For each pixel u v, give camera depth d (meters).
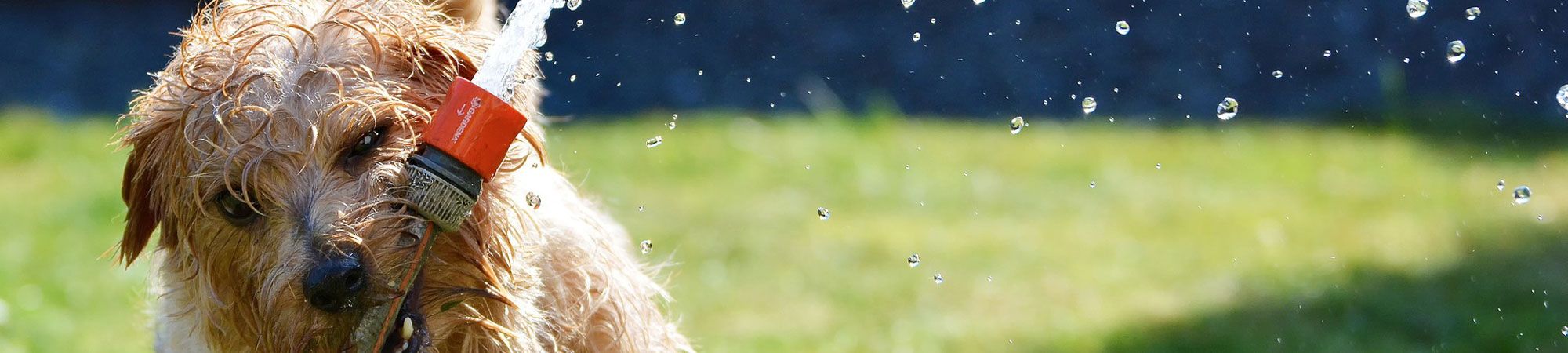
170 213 3.34
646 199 8.42
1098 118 10.95
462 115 2.87
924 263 7.00
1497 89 10.77
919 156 9.61
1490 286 6.22
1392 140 9.80
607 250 3.84
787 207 8.21
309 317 2.96
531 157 3.36
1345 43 11.71
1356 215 7.81
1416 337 5.55
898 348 5.59
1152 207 8.17
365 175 2.96
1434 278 6.42
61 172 9.48
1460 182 8.49
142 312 5.01
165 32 15.78
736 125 10.66
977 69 12.02
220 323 3.36
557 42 12.99
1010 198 8.43
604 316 3.72
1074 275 6.77
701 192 8.62
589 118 11.30
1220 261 6.95
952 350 5.62
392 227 2.92
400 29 3.28
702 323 6.04
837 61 12.34
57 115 12.33
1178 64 11.71
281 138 3.01
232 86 3.06
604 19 13.42
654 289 4.07
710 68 12.38
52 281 6.56
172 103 3.22
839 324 5.97
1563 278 6.28
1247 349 5.49
